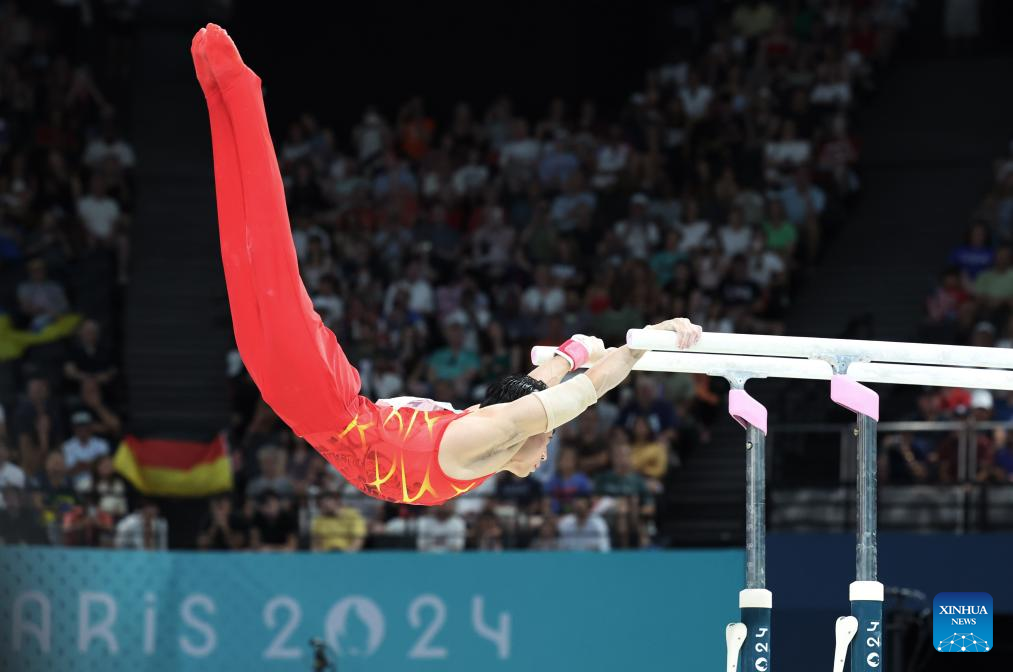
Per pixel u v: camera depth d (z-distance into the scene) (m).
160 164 43.06
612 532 28.62
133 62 45.78
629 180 40.66
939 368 14.08
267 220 11.17
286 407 11.57
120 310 38.09
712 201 39.69
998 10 45.53
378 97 47.03
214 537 28.64
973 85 44.25
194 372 37.56
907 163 42.25
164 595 26.30
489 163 42.66
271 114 46.62
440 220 40.03
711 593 27.02
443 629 26.67
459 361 34.78
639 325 35.66
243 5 46.62
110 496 28.25
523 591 26.86
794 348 12.95
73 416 32.38
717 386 34.16
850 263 39.25
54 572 25.81
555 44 47.47
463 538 28.66
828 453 30.11
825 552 27.27
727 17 47.06
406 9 47.12
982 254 35.84
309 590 26.58
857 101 43.31
